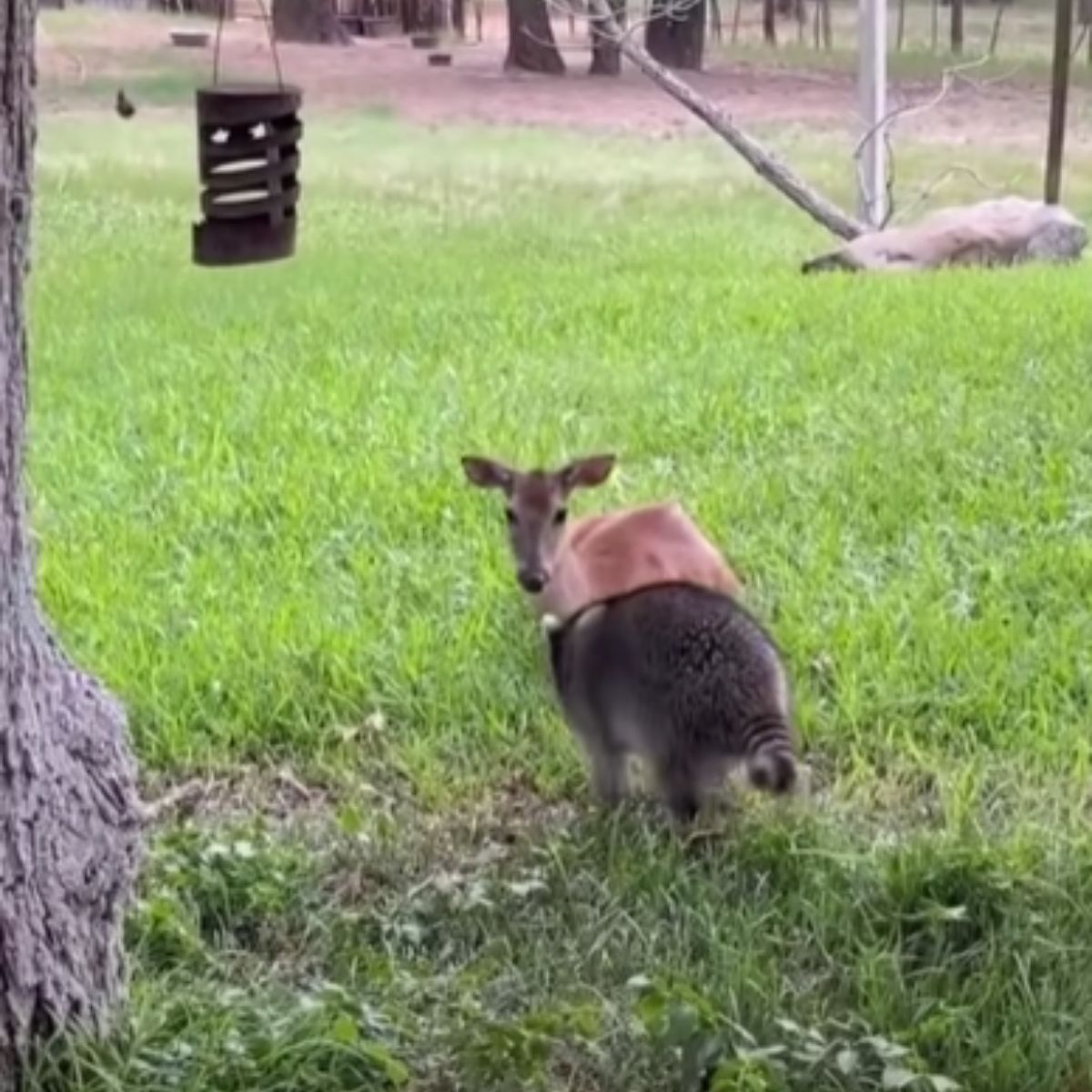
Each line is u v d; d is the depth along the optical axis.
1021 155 19.22
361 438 8.57
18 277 3.58
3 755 3.58
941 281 12.70
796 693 5.57
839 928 4.27
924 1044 3.81
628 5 22.44
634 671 4.84
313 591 6.54
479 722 5.54
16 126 3.50
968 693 5.60
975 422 8.45
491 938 4.32
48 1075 3.63
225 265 5.59
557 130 20.56
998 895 4.33
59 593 6.49
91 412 9.20
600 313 11.55
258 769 5.40
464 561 6.77
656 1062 3.78
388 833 4.90
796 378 9.56
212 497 7.62
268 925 4.43
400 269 13.68
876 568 6.68
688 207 17.83
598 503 7.30
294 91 5.55
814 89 22.11
